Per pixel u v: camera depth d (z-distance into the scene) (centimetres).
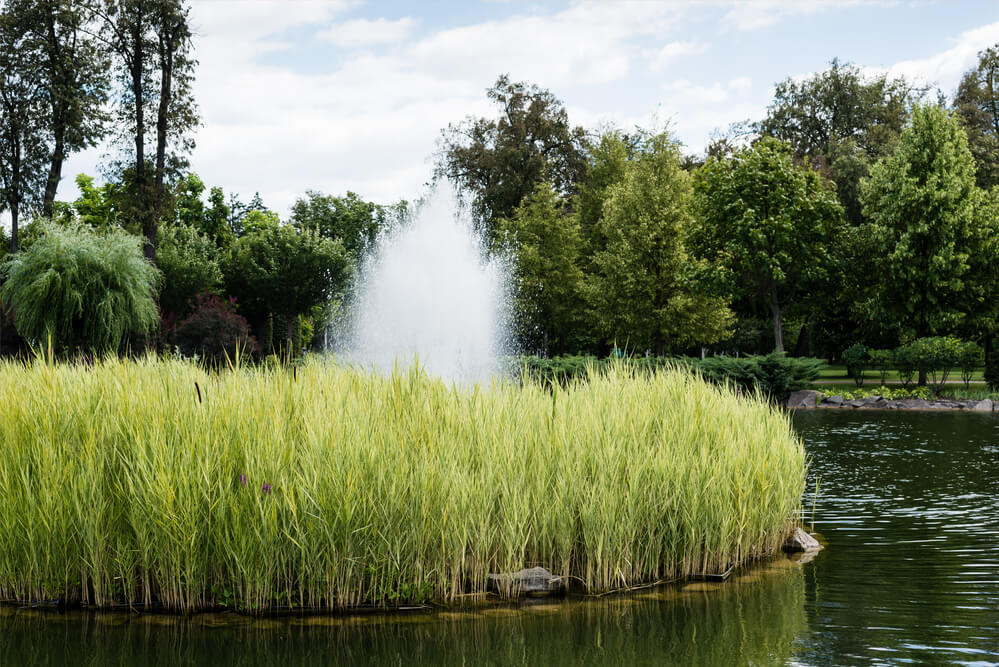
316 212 5878
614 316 3341
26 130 3306
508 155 4509
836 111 4228
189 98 3497
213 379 645
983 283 3070
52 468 526
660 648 455
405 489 521
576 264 4006
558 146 4766
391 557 516
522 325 3769
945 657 438
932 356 2711
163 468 506
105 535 517
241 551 500
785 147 3328
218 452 524
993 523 810
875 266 3238
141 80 3438
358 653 446
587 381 820
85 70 3406
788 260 3089
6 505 522
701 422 684
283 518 507
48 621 496
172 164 3481
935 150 3148
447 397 633
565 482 581
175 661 432
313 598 525
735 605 540
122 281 2436
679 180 3362
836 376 3666
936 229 3036
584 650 452
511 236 3947
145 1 3319
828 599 554
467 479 550
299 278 4844
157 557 509
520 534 557
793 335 4841
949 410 2352
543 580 561
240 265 4931
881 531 779
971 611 525
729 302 3312
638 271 3192
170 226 4897
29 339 2377
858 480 1083
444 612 518
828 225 3303
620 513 579
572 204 4494
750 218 3111
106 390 594
